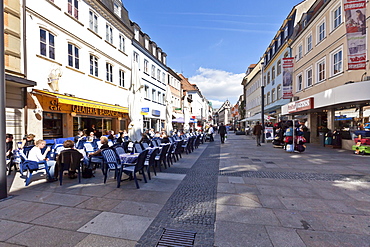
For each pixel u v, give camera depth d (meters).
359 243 2.72
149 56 22.45
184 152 11.48
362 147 9.88
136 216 3.53
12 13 8.20
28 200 4.22
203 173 6.55
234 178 5.90
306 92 16.23
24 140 7.59
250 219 3.41
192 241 2.81
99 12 14.01
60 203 4.07
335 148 12.53
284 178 5.86
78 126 12.32
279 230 3.05
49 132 10.17
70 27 11.37
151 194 4.62
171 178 5.96
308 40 16.14
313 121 15.91
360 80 10.37
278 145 13.60
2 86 4.25
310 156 9.67
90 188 5.04
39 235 2.92
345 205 3.94
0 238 2.83
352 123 11.51
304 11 18.81
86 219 3.40
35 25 9.20
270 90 26.89
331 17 12.80
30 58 8.93
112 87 15.43
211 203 4.09
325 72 13.48
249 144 16.28
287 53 20.69
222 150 12.45
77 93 11.85
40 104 9.25
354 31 9.57
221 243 2.75
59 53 10.60
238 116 63.34
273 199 4.27
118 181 5.12
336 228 3.10
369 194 4.52
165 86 27.75
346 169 6.89
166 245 2.71
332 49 12.66
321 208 3.81
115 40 15.97
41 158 5.55
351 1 9.55
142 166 5.52
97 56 13.73
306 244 2.70
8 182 5.54
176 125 33.34
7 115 7.97
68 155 5.30
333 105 11.17
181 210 3.77
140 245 2.71
